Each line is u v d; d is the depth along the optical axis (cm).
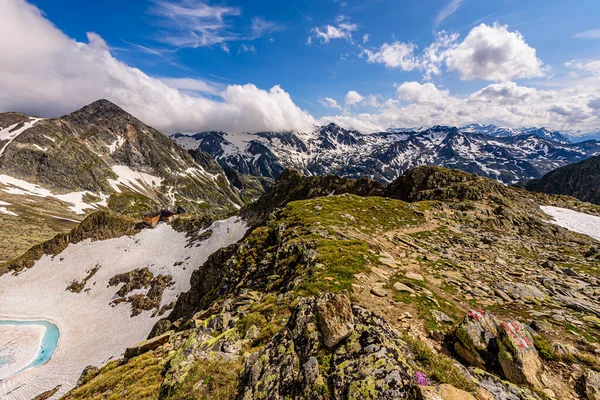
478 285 2305
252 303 2159
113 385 1636
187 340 1756
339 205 5406
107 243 12406
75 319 9000
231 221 13512
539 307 1906
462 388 929
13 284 10612
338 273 2247
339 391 964
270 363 1238
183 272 10406
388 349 1070
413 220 4872
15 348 7700
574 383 1054
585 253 3612
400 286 2050
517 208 6200
